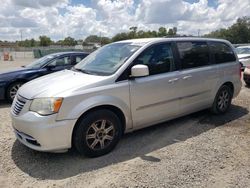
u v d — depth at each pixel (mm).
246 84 10180
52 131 3674
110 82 4141
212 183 3404
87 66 4805
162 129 5211
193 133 5016
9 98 7789
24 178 3568
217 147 4410
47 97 3736
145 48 4617
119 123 4270
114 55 4727
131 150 4316
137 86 4379
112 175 3584
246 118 5926
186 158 4023
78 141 3893
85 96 3873
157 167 3766
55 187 3359
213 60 5789
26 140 3920
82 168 3779
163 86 4723
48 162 3961
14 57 43938
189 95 5234
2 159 4062
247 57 13562
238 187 3328
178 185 3354
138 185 3350
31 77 8008
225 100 6199
